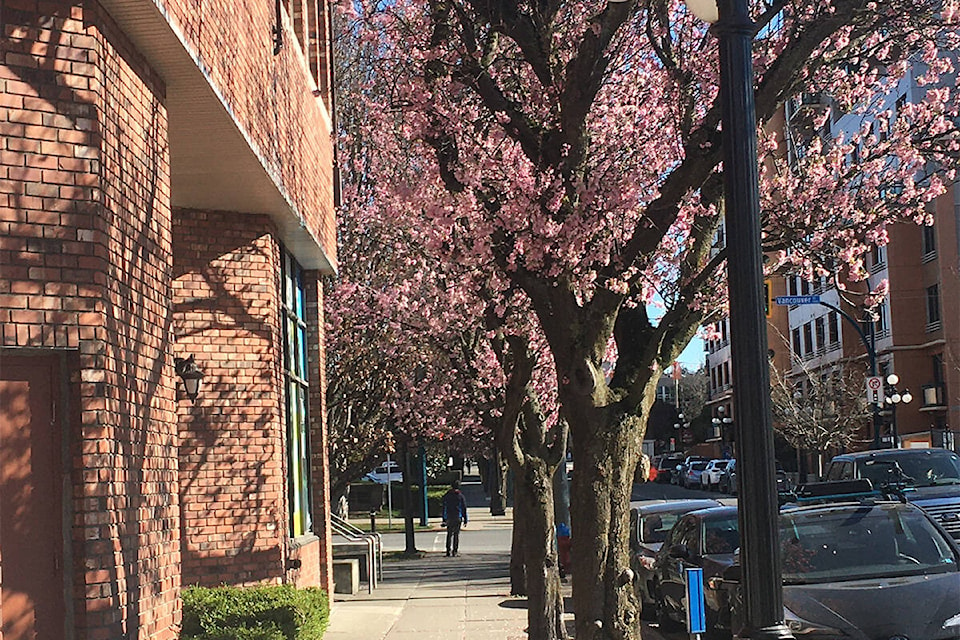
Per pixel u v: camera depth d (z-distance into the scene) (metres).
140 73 8.34
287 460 14.85
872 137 13.24
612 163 13.20
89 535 6.90
